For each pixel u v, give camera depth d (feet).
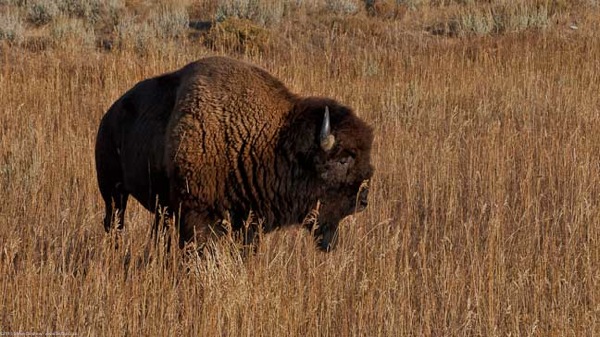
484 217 101.50
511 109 156.46
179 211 80.23
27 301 73.72
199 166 78.79
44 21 243.19
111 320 72.69
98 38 232.32
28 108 156.56
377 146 132.46
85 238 94.84
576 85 170.91
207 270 74.79
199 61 84.02
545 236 93.50
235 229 81.30
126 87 173.68
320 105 81.35
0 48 211.20
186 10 254.88
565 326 73.61
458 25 238.89
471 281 82.48
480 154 126.93
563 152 123.95
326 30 237.66
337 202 81.56
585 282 82.58
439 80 182.19
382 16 253.24
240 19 231.09
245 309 70.90
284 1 259.60
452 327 75.46
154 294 73.26
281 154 80.23
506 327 76.48
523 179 113.50
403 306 75.46
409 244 93.61
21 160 119.96
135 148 86.79
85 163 120.16
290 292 74.64
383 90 170.81
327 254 86.79
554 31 236.43
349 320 76.28
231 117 79.61
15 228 94.53
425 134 142.51
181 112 80.02
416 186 115.65
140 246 85.71
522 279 80.23
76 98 161.79
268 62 198.18
